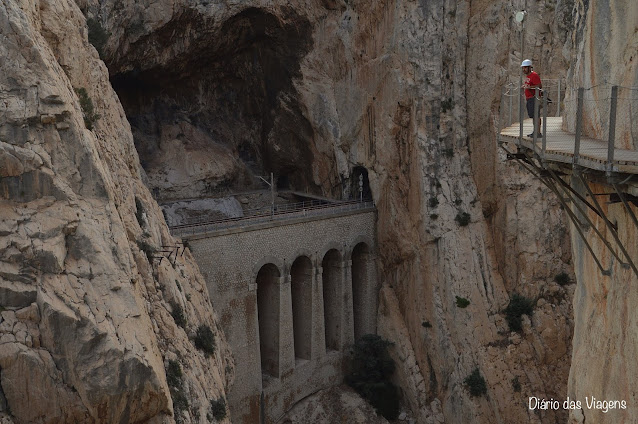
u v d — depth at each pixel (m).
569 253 46.84
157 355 24.23
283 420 47.25
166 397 22.22
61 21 26.56
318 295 49.22
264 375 47.44
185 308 32.75
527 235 46.78
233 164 59.31
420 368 50.53
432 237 49.38
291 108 57.16
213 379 32.34
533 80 17.64
